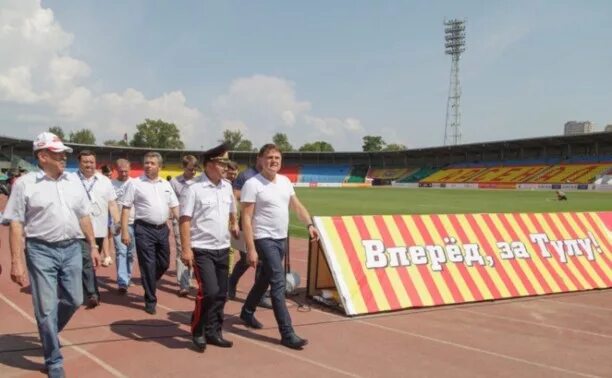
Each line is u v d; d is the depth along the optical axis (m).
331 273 6.86
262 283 5.84
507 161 80.00
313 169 99.19
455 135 92.00
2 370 4.63
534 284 7.94
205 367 4.74
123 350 5.18
